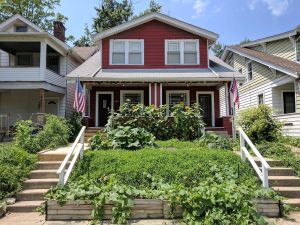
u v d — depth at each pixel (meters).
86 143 10.30
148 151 7.21
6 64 18.02
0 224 4.77
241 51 17.81
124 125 9.67
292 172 6.52
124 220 4.78
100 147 7.92
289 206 5.21
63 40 19.72
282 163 6.94
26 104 17.83
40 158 7.16
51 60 18.20
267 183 5.55
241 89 19.50
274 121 10.52
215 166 6.39
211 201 4.75
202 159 6.71
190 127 10.06
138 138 8.19
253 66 17.44
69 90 18.59
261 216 4.65
